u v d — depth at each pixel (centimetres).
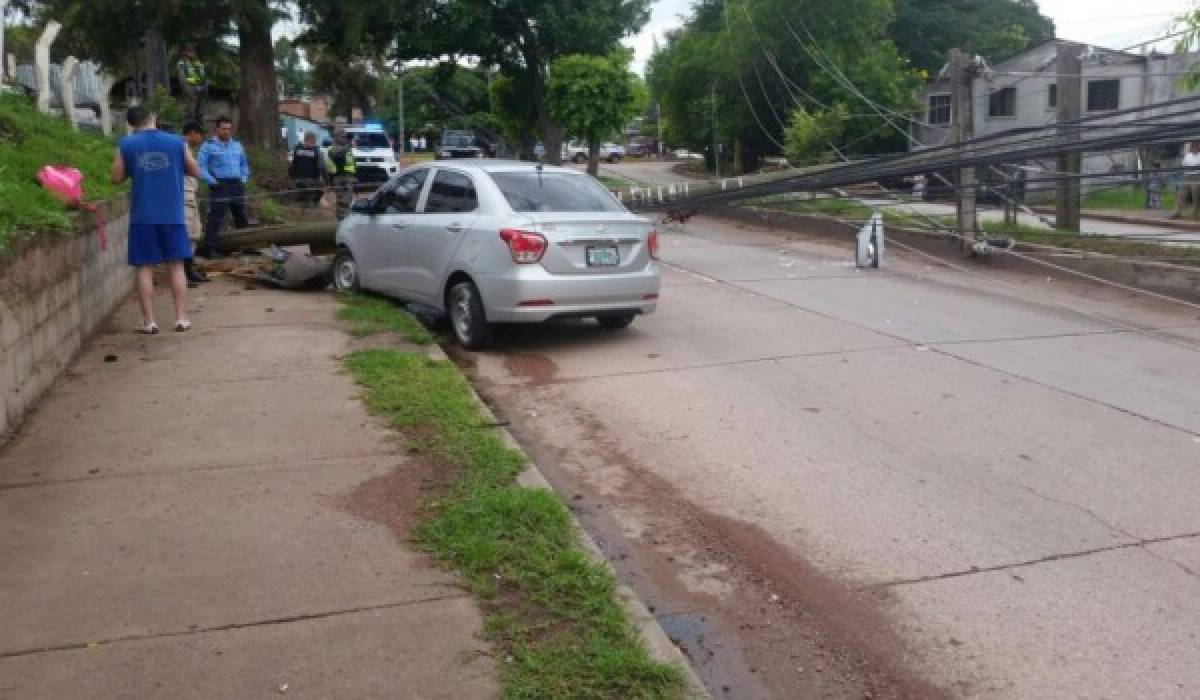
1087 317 1071
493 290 866
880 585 452
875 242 1436
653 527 518
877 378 806
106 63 2444
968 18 4697
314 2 2564
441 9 3441
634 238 902
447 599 402
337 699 332
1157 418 700
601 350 908
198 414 638
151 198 845
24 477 525
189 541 451
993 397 751
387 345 839
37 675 342
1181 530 510
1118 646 399
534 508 485
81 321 802
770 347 918
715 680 378
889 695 370
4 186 712
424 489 517
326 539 455
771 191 1542
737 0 3475
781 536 505
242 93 2450
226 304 1021
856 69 3309
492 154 4794
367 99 6806
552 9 3422
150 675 344
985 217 1864
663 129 4922
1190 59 1686
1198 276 1139
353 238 1068
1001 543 495
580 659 358
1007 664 388
